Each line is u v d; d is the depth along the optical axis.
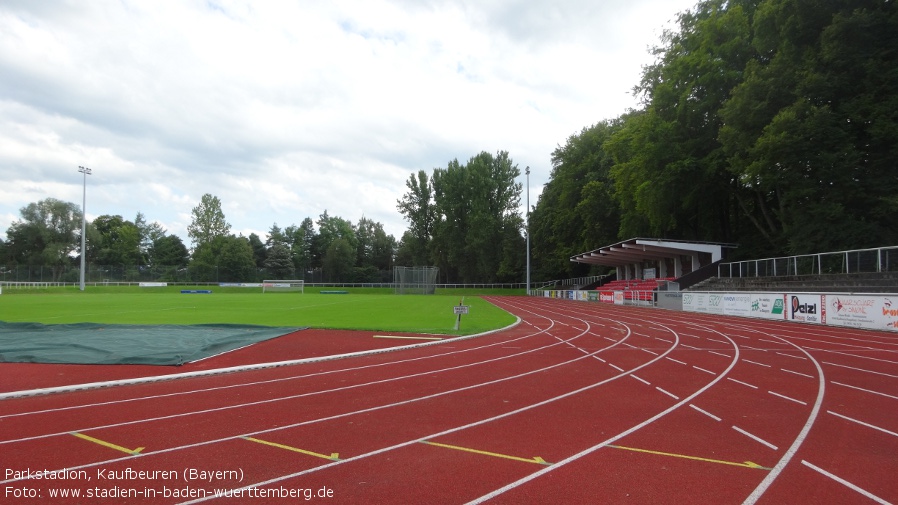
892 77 26.78
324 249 114.75
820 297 23.47
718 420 7.69
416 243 95.56
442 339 17.55
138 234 109.81
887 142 27.77
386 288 83.69
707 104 38.53
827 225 29.12
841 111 28.34
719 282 38.09
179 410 8.26
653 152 40.66
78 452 6.19
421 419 7.72
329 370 11.98
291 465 5.76
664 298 38.25
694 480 5.37
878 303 20.47
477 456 6.08
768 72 30.64
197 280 84.06
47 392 9.49
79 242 89.69
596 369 12.09
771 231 41.12
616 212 58.22
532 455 6.12
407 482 5.28
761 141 29.22
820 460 5.99
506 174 89.44
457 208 87.94
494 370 11.95
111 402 8.83
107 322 22.28
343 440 6.68
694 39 39.78
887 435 6.97
